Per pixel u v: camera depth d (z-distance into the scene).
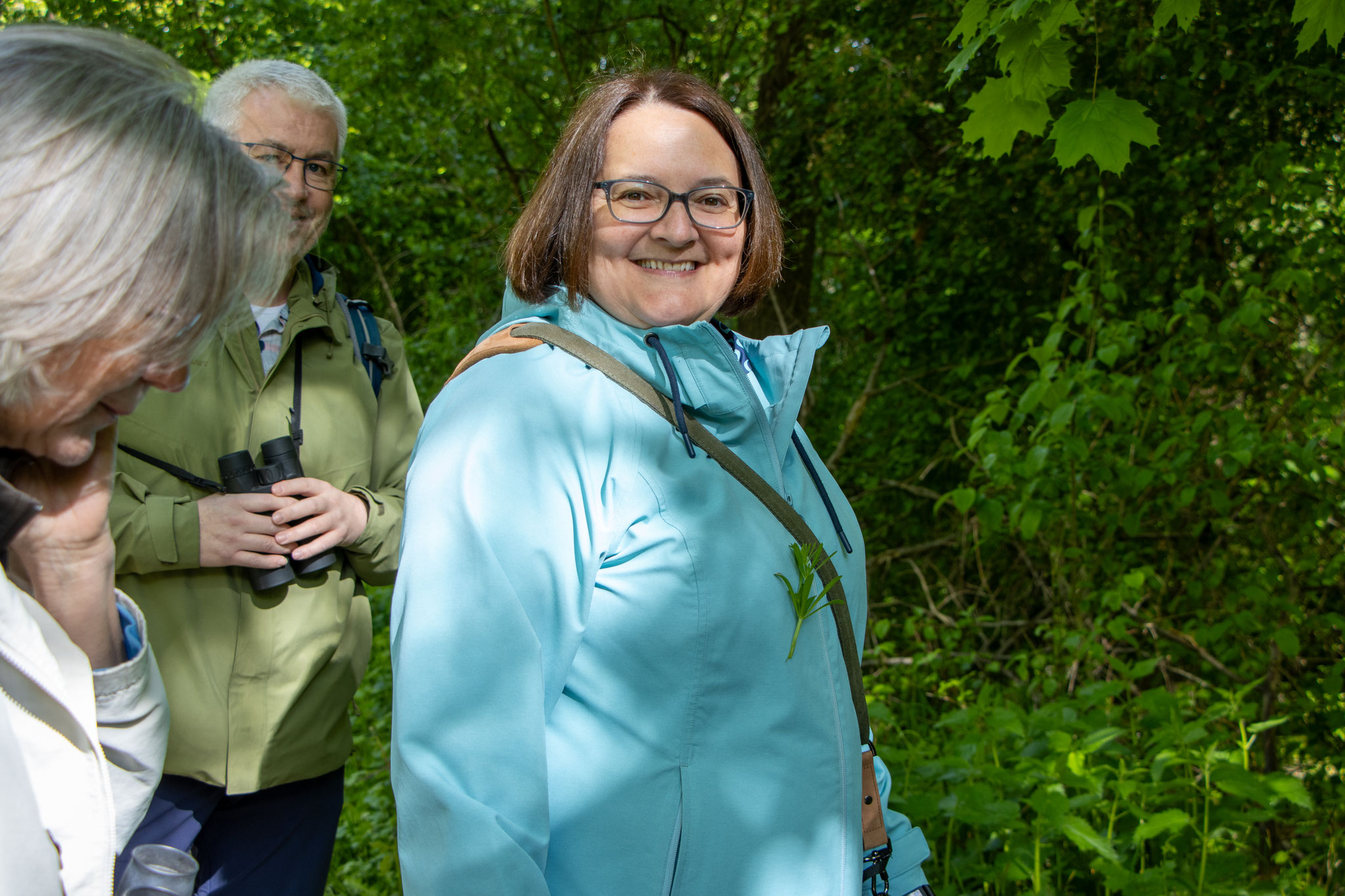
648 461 1.23
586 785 1.16
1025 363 6.31
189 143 0.82
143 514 1.68
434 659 1.11
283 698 1.78
